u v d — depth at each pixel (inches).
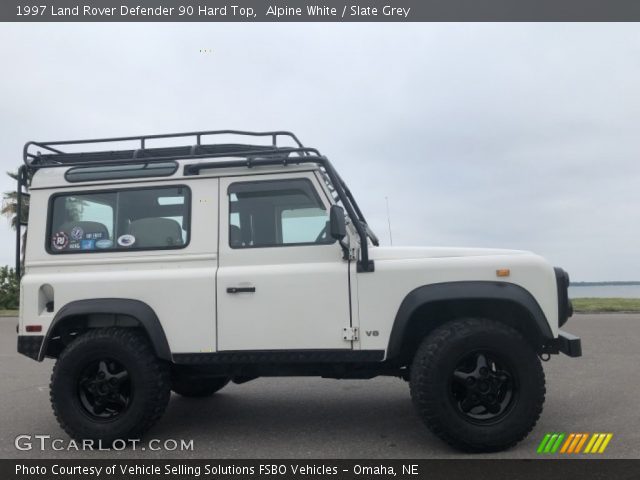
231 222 174.4
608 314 513.7
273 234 172.6
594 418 188.7
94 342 168.4
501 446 153.6
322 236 169.5
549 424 182.5
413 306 157.2
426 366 153.6
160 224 178.1
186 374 182.4
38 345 173.9
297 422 195.3
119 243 178.7
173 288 169.9
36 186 184.2
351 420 196.1
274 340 164.9
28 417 211.2
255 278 166.7
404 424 189.5
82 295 173.5
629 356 303.4
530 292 157.9
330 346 162.4
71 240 181.0
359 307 161.6
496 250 165.2
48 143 189.6
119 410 173.6
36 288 176.4
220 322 167.2
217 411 213.3
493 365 158.2
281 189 174.2
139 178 179.8
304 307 164.1
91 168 186.4
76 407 170.2
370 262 162.1
